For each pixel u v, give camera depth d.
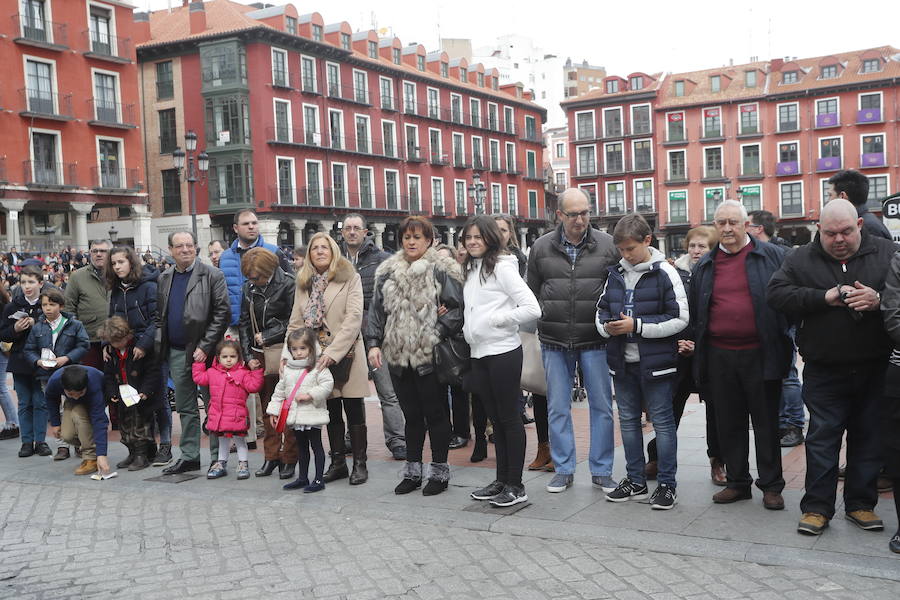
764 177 55.22
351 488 6.35
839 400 4.77
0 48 30.33
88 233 39.34
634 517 5.20
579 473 6.51
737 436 5.41
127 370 7.39
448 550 4.82
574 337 5.84
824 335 4.68
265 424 6.99
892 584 4.00
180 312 7.13
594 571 4.36
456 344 5.82
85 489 6.84
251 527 5.50
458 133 54.62
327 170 43.56
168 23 42.81
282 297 6.95
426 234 6.03
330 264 6.52
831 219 4.57
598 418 5.94
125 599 4.28
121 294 7.95
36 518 6.00
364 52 47.34
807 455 4.84
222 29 39.72
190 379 7.21
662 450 5.38
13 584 4.59
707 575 4.23
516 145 61.28
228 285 8.27
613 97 59.84
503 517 5.33
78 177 32.97
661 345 5.38
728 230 5.24
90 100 33.53
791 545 4.52
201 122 39.91
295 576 4.50
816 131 53.75
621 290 5.48
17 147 30.86
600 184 60.84
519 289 5.53
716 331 5.33
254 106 39.59
